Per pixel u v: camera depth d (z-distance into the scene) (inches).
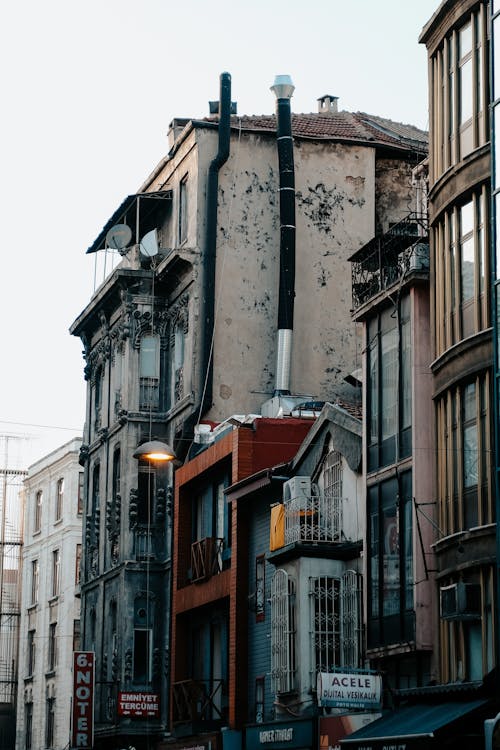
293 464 1521.9
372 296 1353.3
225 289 1905.8
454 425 1192.2
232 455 1669.5
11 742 2901.1
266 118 1996.8
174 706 1782.7
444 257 1232.2
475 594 1127.6
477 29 1204.5
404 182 2001.7
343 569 1386.6
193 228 1915.6
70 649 2682.1
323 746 1306.6
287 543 1414.9
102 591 2064.5
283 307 1865.2
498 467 1102.4
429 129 1290.6
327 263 1934.1
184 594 1814.7
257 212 1932.8
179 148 1991.9
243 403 1883.6
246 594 1621.6
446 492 1197.1
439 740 1055.6
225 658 1699.1
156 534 1973.4
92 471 2197.3
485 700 1071.0
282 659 1397.6
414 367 1250.6
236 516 1637.6
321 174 1956.2
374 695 1221.7
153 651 1940.2
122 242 2025.1
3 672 2945.4
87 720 1964.8
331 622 1370.6
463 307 1195.3
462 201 1207.6
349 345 1918.1
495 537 1110.4
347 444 1401.3
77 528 2753.4
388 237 1341.0
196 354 1878.7
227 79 1918.1
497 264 1138.7
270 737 1430.9
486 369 1143.0
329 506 1422.2
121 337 2039.9
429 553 1213.7
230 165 1932.8
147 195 2005.4
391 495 1280.8
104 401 2132.1
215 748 1600.6
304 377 1891.0
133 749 1884.8
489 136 1173.1
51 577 2819.9
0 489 3056.1
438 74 1275.8
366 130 2010.3
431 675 1197.1
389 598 1266.0
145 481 1988.2
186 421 1884.8
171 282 1975.9
